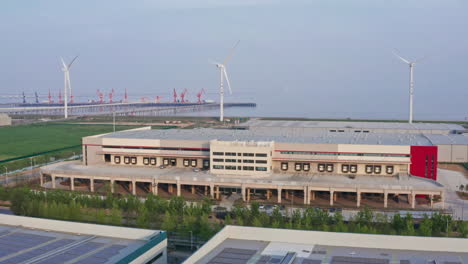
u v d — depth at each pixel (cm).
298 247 8644
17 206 14375
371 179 16138
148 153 18588
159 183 17812
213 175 16538
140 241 9062
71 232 9538
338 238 8706
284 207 14825
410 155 16512
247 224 12306
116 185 17250
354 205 15150
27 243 8869
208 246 8325
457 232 12106
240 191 16562
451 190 17575
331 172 17250
